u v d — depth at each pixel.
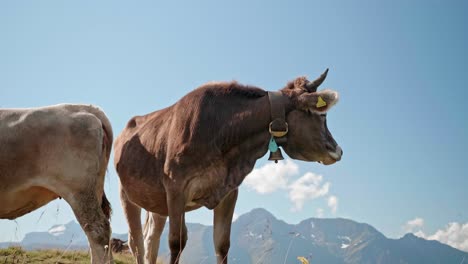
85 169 4.29
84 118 4.36
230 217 4.62
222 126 4.43
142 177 4.69
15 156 4.24
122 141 5.13
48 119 4.30
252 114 4.45
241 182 4.47
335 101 4.32
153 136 4.70
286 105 4.47
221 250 4.59
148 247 5.34
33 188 4.29
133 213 5.23
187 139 4.38
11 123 4.27
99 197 4.41
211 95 4.52
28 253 6.17
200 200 4.45
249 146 4.46
